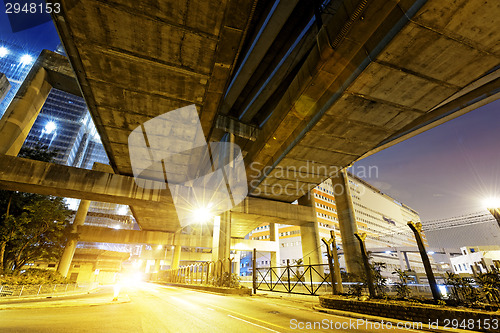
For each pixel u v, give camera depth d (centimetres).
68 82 2655
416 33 1157
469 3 1019
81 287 2773
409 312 822
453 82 1452
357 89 1506
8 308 1023
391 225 11531
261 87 2948
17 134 2291
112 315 911
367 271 1140
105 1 1193
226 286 2284
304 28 2364
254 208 3116
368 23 1190
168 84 1720
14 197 2606
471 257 4506
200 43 1423
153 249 6969
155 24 1308
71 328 665
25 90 2383
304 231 3481
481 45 1213
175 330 679
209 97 1856
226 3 1219
